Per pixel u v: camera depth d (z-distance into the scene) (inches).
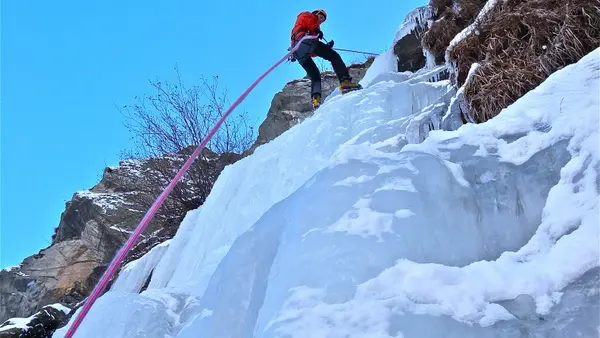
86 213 450.3
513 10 196.5
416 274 90.6
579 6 178.7
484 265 91.8
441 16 288.7
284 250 101.0
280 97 386.9
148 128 443.2
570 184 99.6
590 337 78.8
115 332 150.9
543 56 173.9
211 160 419.8
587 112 110.2
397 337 82.4
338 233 98.4
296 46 262.1
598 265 84.0
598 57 131.0
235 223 222.2
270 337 88.0
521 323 83.3
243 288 109.6
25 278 429.4
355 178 108.5
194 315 121.1
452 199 104.7
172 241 273.0
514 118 121.1
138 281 298.4
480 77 180.2
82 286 400.2
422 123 188.7
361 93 227.9
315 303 90.2
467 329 83.0
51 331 322.7
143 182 437.7
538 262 90.4
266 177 233.5
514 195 105.6
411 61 313.7
